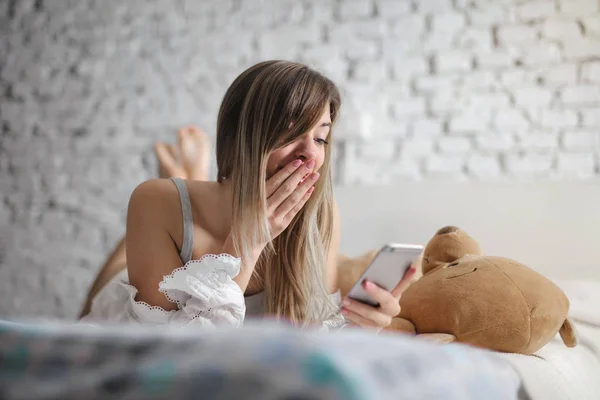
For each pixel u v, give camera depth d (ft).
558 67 8.71
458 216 8.41
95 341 1.72
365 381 1.46
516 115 8.80
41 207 10.85
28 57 10.93
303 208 4.80
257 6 9.84
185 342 1.68
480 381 2.29
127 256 4.79
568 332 4.56
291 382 1.36
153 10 10.36
